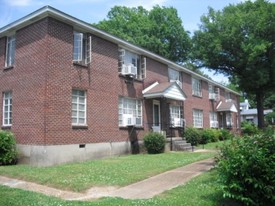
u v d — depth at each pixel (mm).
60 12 14578
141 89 20875
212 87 34938
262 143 7387
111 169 12258
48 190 9438
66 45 15172
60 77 14648
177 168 12742
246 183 7000
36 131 13992
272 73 35156
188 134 24016
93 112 16359
